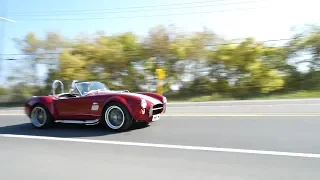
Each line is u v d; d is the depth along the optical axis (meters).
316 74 15.29
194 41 16.69
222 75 16.50
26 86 20.61
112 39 18.34
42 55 19.97
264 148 4.95
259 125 6.97
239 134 6.09
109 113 7.11
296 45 15.51
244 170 3.93
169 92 17.41
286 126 6.71
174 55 16.98
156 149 5.19
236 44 16.12
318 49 15.16
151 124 7.80
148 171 4.03
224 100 14.80
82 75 18.03
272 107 10.66
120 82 18.17
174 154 4.82
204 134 6.24
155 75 17.41
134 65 17.89
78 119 7.56
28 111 8.19
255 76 15.59
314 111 9.01
